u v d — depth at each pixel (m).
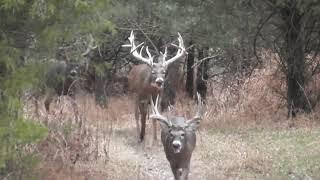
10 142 8.41
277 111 20.11
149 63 16.77
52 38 9.05
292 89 19.34
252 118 19.48
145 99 17.06
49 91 11.98
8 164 9.62
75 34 9.48
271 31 19.83
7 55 8.55
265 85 21.33
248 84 21.88
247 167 14.01
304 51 19.36
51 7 8.41
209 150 15.68
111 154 15.33
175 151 10.82
